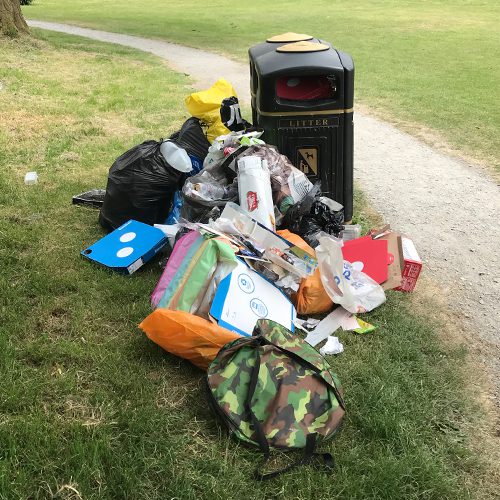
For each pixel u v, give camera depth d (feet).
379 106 32.99
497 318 12.71
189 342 9.84
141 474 8.09
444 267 14.85
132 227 14.21
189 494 7.82
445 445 9.04
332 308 12.34
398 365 10.65
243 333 10.44
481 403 10.03
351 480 8.18
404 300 13.12
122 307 11.89
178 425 9.05
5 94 29.86
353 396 9.80
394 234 13.76
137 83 35.65
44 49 46.39
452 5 96.37
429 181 21.16
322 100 14.19
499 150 24.98
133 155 15.03
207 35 66.33
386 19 80.07
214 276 11.08
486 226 17.31
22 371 9.90
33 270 13.11
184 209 13.89
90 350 10.58
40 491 7.78
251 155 13.61
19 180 18.57
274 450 8.52
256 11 92.43
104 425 8.83
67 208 16.56
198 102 16.60
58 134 23.54
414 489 8.16
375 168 22.70
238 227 12.26
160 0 115.55
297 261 12.10
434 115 30.89
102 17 85.61
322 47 14.53
